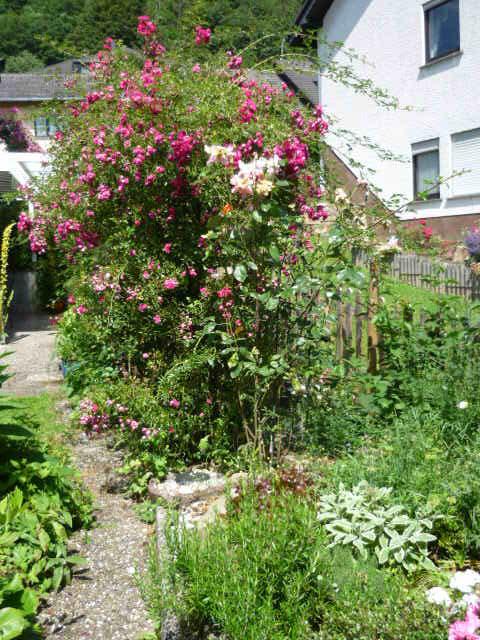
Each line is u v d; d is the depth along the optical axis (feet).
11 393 23.57
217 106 15.33
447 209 48.47
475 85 45.44
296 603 7.73
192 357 14.46
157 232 16.87
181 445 15.07
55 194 22.85
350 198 16.56
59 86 21.61
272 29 18.52
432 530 9.77
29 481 11.99
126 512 13.66
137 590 10.67
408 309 16.97
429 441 12.04
